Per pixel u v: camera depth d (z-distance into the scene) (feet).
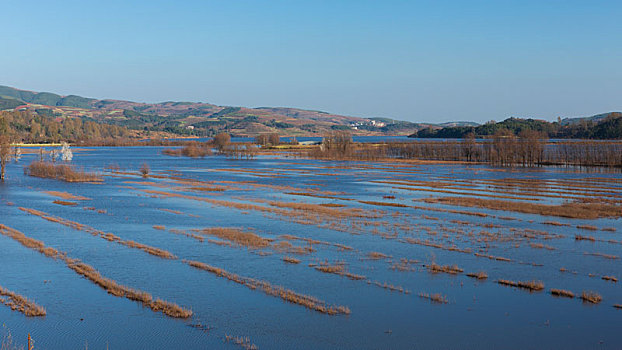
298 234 193.26
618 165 545.85
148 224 213.87
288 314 111.34
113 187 364.58
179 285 130.72
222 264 150.00
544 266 148.56
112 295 122.72
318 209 253.85
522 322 107.55
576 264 150.61
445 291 126.72
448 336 100.53
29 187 360.89
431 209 256.11
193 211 250.16
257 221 221.25
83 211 249.55
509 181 401.90
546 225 211.41
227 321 107.65
